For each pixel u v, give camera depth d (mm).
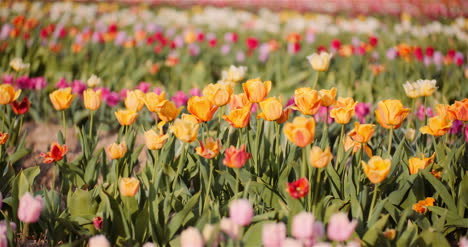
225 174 2533
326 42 9070
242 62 7102
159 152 2879
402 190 2562
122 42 7559
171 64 6113
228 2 17672
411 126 3561
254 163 2740
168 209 2408
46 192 2496
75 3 14227
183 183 2717
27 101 3268
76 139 4387
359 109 3945
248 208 1860
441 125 2539
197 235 1823
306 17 12547
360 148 2676
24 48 6262
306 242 1881
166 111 2613
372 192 2559
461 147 2742
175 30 9844
